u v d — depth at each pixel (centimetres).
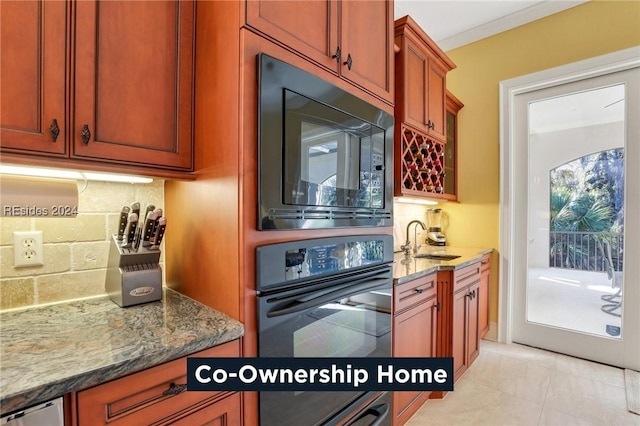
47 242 109
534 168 271
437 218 315
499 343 278
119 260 109
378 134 143
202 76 109
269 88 95
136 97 98
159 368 76
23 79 79
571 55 245
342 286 120
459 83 302
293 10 107
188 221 118
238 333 89
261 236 96
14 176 96
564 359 248
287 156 100
